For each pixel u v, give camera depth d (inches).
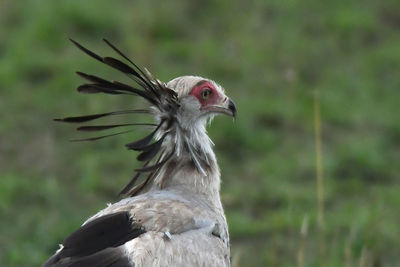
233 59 652.7
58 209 492.7
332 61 679.7
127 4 695.7
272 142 576.7
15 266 438.9
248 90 624.4
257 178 541.0
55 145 548.7
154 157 330.6
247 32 695.7
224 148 566.6
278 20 719.7
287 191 526.0
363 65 677.9
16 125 561.6
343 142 585.0
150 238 279.7
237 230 484.4
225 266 298.5
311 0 744.3
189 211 295.9
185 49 652.7
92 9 669.9
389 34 721.0
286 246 467.5
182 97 325.4
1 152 538.9
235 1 732.0
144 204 293.7
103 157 538.9
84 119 312.8
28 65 612.4
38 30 642.8
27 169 525.3
